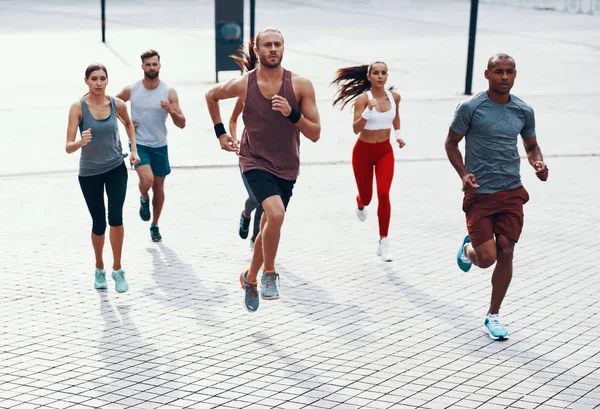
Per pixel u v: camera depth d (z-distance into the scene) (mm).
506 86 6633
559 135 16781
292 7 46875
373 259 8984
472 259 7191
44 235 9680
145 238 9648
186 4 49688
